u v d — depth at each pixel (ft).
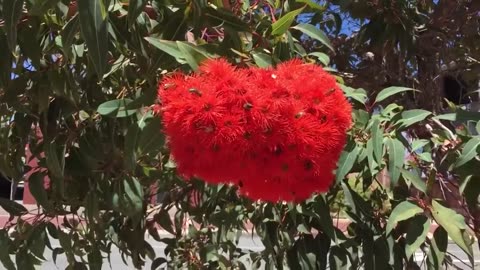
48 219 2.92
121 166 2.63
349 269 2.88
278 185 1.88
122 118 2.48
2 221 7.89
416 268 2.76
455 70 3.97
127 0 2.17
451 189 2.70
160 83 2.06
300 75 1.87
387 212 2.71
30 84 2.47
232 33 2.17
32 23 2.21
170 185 3.40
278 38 2.31
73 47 2.34
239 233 4.24
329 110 1.83
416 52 3.67
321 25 3.93
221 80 1.75
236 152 1.74
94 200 2.63
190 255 4.00
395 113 2.55
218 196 3.45
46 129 2.39
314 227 2.95
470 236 2.74
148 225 3.66
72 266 3.02
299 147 1.75
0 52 2.18
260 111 1.69
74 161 2.59
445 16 3.65
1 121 2.62
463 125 2.53
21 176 2.73
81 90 2.48
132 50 2.19
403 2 3.43
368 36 3.47
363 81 3.64
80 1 1.70
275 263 3.06
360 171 2.62
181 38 2.18
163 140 2.06
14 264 2.99
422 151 2.67
